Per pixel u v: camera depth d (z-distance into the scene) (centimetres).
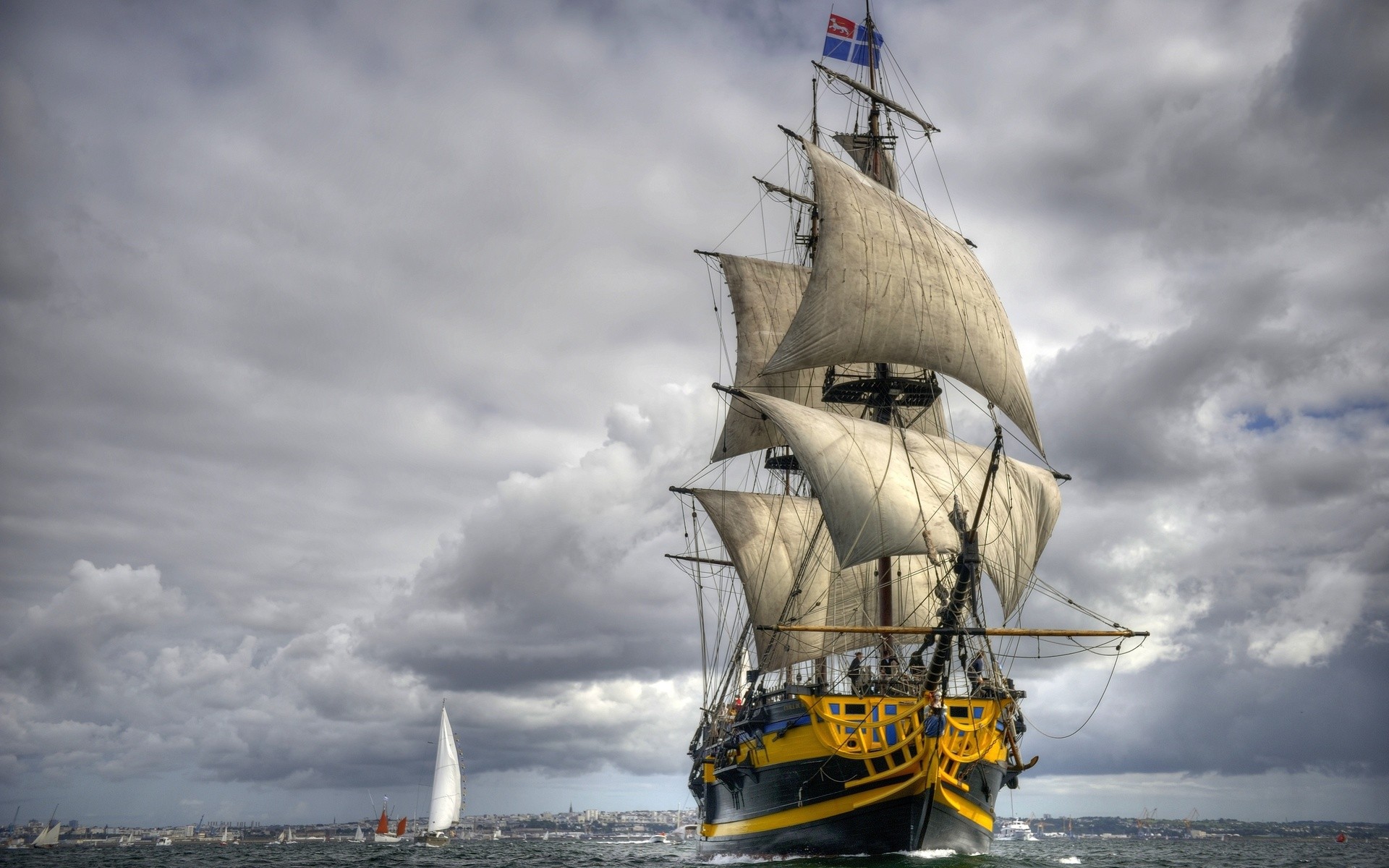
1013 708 5588
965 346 6794
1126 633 5391
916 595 7525
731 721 7031
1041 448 6988
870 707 5306
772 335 8856
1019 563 6644
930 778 5044
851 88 8950
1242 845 19725
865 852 5331
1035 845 16062
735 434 8700
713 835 7056
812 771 5462
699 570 8944
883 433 6656
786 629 5847
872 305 6612
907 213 7088
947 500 6400
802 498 8644
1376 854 12200
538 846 19350
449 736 19050
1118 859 8781
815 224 9144
